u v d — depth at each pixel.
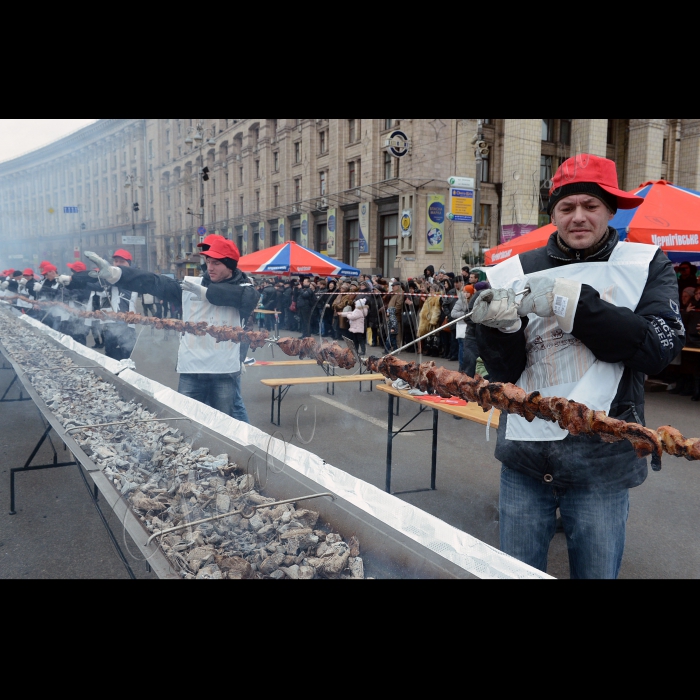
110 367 4.48
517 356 1.56
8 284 13.27
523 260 1.64
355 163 22.08
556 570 2.88
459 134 19.47
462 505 3.62
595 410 1.39
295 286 13.37
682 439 1.18
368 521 1.64
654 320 1.38
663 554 3.01
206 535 1.79
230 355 3.72
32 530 3.23
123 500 2.00
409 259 19.98
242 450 2.40
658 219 6.27
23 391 7.33
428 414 6.29
